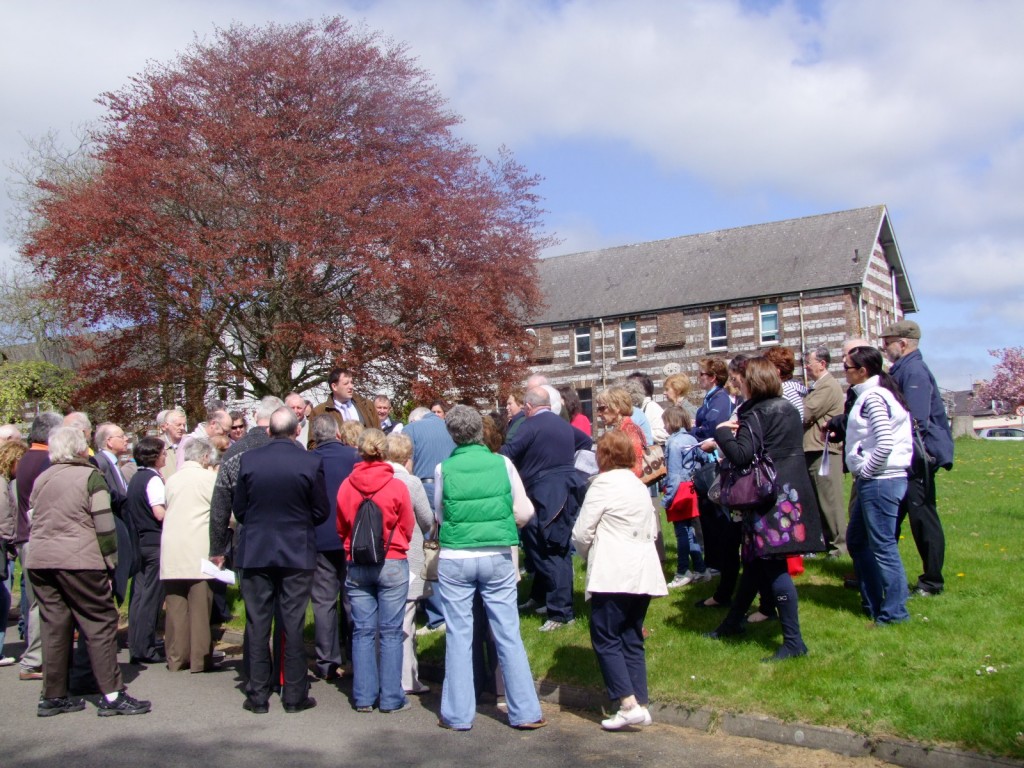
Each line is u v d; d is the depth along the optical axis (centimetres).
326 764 528
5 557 791
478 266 2175
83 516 632
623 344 3816
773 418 623
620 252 4091
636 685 580
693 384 3600
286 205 1988
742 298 3494
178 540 769
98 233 1892
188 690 709
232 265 1980
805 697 557
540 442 748
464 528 598
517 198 2359
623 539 574
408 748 555
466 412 619
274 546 639
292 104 2139
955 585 755
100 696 697
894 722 511
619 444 595
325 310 2062
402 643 648
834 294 3325
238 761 535
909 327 739
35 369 2989
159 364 2128
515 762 526
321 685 720
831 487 887
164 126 2006
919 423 720
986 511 1169
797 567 805
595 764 519
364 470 642
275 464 647
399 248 1998
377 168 2061
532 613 820
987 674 552
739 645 659
